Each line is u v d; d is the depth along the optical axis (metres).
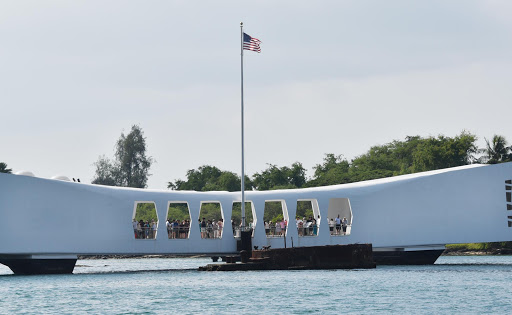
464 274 83.81
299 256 89.25
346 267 89.88
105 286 74.06
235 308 58.31
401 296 64.19
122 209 89.81
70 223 86.19
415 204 99.12
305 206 177.50
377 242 97.94
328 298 63.09
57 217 85.38
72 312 56.88
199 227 93.69
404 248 100.50
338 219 98.88
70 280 80.88
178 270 98.19
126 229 89.75
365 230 97.81
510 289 68.62
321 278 78.88
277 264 89.25
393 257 101.81
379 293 66.25
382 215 98.44
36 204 84.25
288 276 81.38
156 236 91.50
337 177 186.38
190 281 78.12
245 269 89.50
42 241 84.25
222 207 95.25
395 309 57.28
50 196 85.12
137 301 62.50
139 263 140.00
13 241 82.56
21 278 83.44
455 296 63.97
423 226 98.94
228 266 89.94
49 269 87.81
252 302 61.25
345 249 89.94
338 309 57.44
